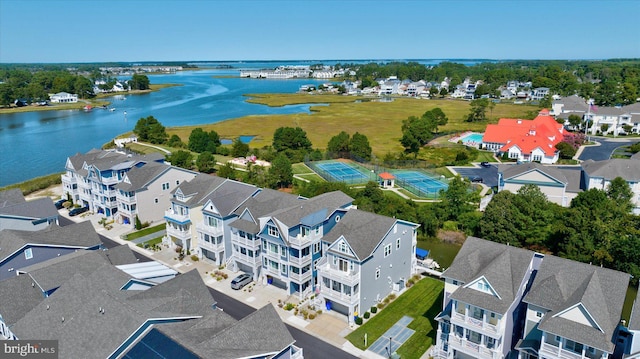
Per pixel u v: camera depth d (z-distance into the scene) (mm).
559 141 125750
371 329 47031
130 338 32375
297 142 126125
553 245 65250
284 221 51438
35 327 36344
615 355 34781
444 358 41500
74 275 41969
